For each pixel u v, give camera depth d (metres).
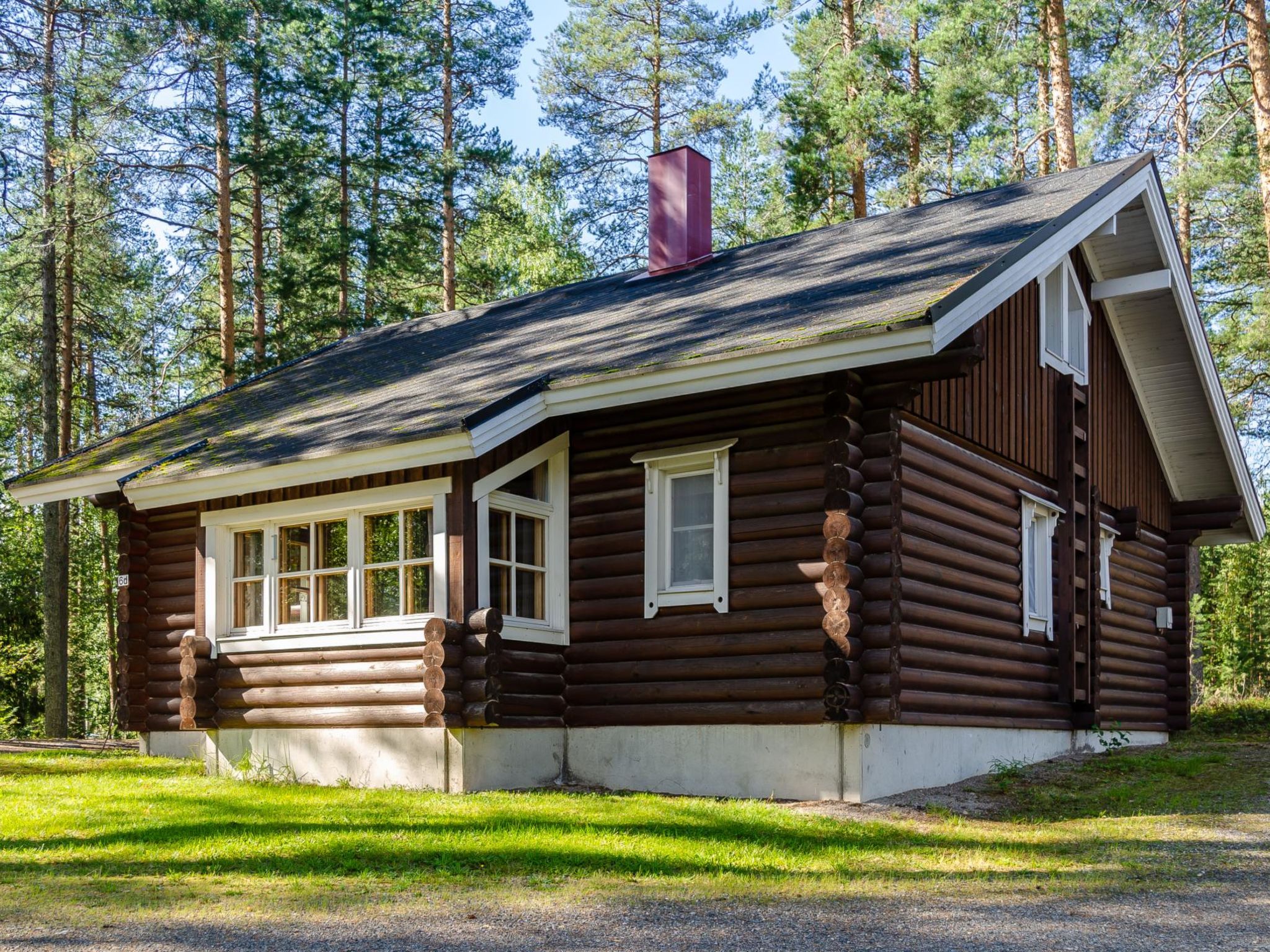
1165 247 14.07
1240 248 25.64
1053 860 7.44
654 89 32.66
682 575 10.87
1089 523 13.76
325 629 11.29
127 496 12.55
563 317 14.30
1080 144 21.38
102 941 5.43
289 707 11.50
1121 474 15.55
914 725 10.20
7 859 7.32
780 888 6.54
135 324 28.56
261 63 25.62
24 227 21.84
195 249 26.95
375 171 28.08
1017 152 24.19
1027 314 12.83
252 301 29.56
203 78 23.58
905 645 9.87
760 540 10.27
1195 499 17.59
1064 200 12.16
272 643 11.62
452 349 14.61
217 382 29.41
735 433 10.54
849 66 25.08
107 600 29.25
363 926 5.71
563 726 11.23
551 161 32.72
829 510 9.73
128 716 14.28
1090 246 14.34
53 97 21.20
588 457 11.44
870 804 9.41
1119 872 7.05
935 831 8.48
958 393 11.12
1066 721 13.16
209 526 12.19
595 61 32.25
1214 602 35.28
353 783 11.02
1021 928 5.73
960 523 11.02
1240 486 17.00
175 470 11.81
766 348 9.25
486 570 10.52
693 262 15.16
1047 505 12.83
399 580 10.97
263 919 5.84
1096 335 14.94
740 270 13.77
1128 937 5.57
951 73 22.97
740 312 11.00
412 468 10.59
